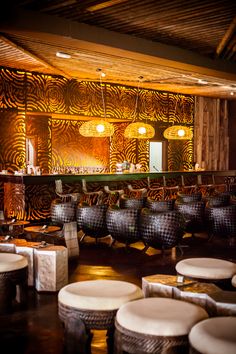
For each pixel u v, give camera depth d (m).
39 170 9.53
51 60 8.66
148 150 12.77
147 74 9.97
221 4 5.89
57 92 10.52
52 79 10.42
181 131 11.79
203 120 14.29
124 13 6.29
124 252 6.69
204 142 14.37
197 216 7.53
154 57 7.86
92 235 7.29
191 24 6.78
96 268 5.69
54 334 3.50
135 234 6.64
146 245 6.69
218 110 14.74
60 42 6.90
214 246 7.15
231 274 3.47
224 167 15.06
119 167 10.93
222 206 7.48
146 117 12.59
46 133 10.76
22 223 6.71
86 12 6.26
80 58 8.31
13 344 3.31
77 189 9.66
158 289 3.14
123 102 11.96
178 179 11.91
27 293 4.19
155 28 7.02
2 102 9.56
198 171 12.32
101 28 6.99
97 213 7.12
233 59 9.27
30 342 3.35
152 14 6.32
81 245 7.20
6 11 5.89
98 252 6.68
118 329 2.49
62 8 6.09
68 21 6.57
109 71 9.69
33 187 8.98
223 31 7.14
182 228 6.38
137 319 2.41
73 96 10.84
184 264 3.65
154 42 7.79
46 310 4.06
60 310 2.89
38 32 6.29
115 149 13.24
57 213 7.41
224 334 2.16
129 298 2.80
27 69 9.73
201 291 2.95
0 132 9.63
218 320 2.34
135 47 7.50
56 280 4.54
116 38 7.21
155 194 11.32
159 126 13.04
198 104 14.09
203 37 7.53
